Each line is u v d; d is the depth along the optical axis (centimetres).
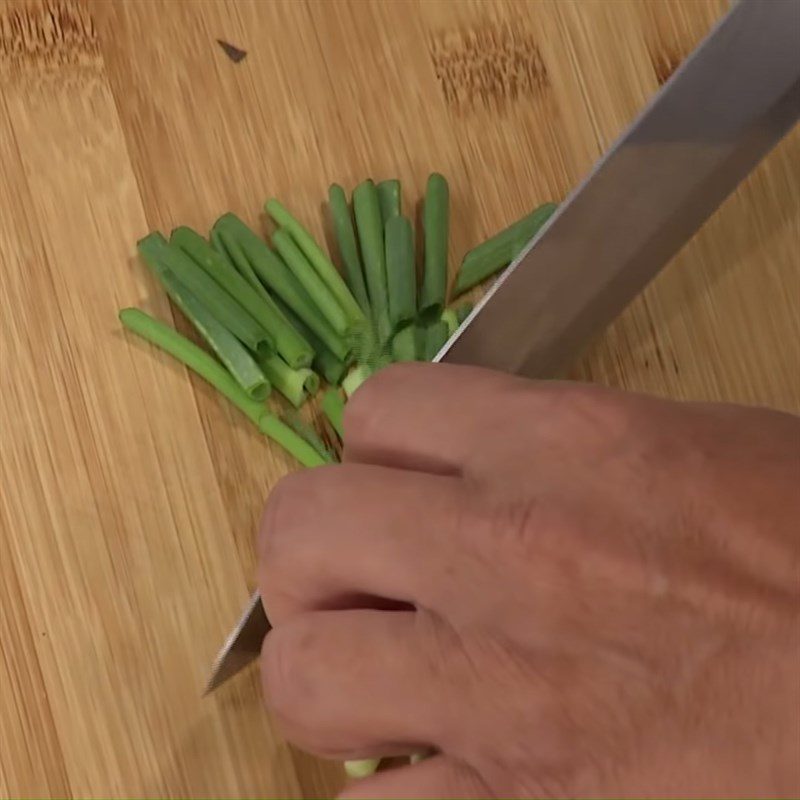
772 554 38
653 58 51
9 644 46
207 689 45
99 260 48
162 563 47
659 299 49
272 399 49
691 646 37
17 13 49
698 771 36
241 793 46
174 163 49
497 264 49
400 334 49
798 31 44
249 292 48
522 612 38
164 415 48
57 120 49
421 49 50
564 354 46
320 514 39
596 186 44
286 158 50
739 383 49
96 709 46
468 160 50
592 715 37
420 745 38
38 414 47
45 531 47
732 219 50
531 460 39
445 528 38
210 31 50
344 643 38
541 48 51
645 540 38
